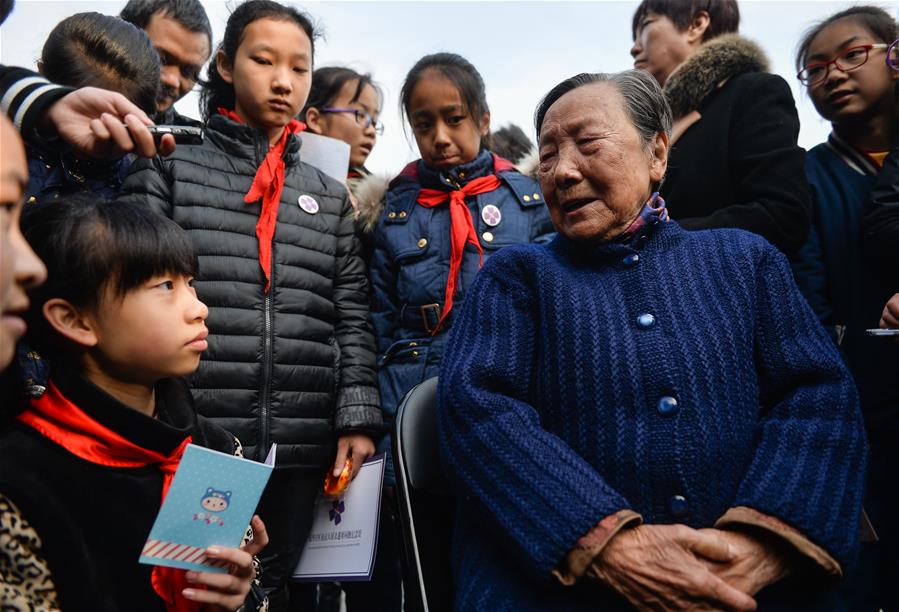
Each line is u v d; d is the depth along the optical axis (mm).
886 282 2271
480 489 1432
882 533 2148
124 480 1325
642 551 1285
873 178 2432
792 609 1374
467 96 2574
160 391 1523
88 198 1454
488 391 1531
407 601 1567
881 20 2480
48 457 1267
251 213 2291
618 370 1489
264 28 2467
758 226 2193
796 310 1568
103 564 1271
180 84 2809
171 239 1424
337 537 2150
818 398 1470
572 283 1608
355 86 3699
